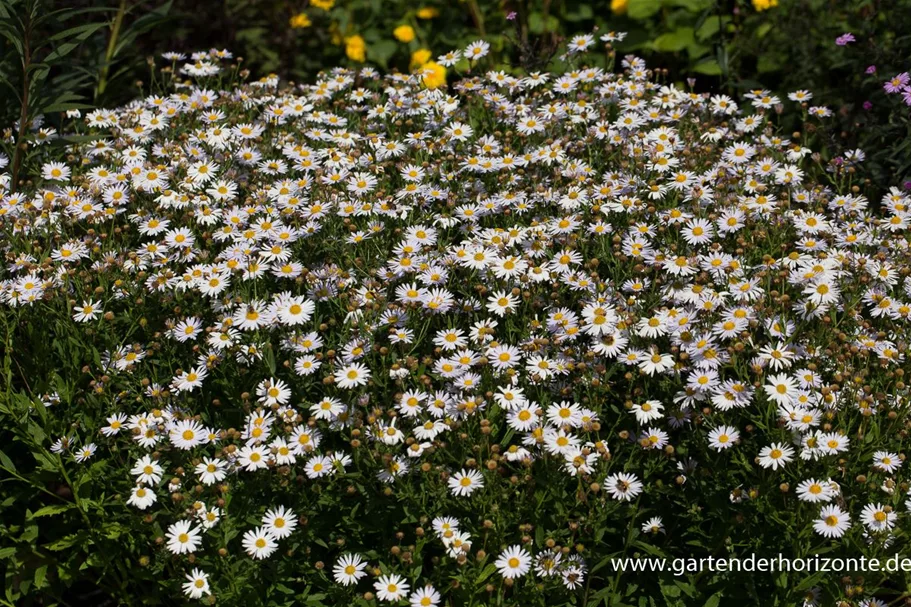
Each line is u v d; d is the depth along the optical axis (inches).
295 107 67.7
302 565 51.6
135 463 53.0
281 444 50.8
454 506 51.3
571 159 63.8
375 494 51.1
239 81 91.0
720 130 66.4
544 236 57.4
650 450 52.2
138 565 53.4
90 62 76.0
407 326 55.0
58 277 55.5
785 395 50.6
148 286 56.1
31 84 64.7
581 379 52.6
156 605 53.7
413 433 51.5
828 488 49.4
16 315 54.9
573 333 53.7
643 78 69.8
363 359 53.8
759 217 59.4
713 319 53.6
